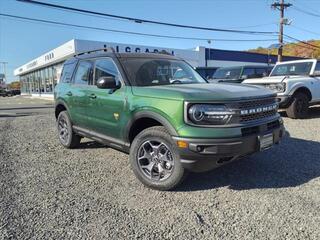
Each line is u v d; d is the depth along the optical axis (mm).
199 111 3879
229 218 3516
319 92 10070
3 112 16703
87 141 7391
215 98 3920
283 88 9484
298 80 9664
